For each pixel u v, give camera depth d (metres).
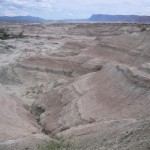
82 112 30.20
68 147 18.84
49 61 58.75
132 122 20.75
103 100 32.03
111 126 22.03
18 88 52.28
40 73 56.62
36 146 20.83
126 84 32.69
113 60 53.91
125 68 35.88
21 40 103.06
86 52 62.91
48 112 35.59
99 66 52.72
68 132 25.41
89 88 36.25
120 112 28.34
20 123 32.66
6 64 60.31
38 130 31.31
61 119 30.86
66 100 35.66
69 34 133.25
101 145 17.94
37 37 115.75
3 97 41.28
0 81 54.22
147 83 30.39
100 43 61.94
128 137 17.02
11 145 21.81
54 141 20.19
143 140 15.23
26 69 58.00
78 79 41.09
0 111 35.41
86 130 24.03
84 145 19.34
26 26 186.88
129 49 54.16
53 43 97.25
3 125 30.83
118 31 116.06
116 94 32.19
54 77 55.34
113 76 36.31
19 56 70.19
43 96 41.12
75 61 57.44
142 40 54.84
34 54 72.56
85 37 115.69
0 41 96.62
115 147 16.25
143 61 47.81
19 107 39.62
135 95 30.19
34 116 37.94
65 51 70.12
